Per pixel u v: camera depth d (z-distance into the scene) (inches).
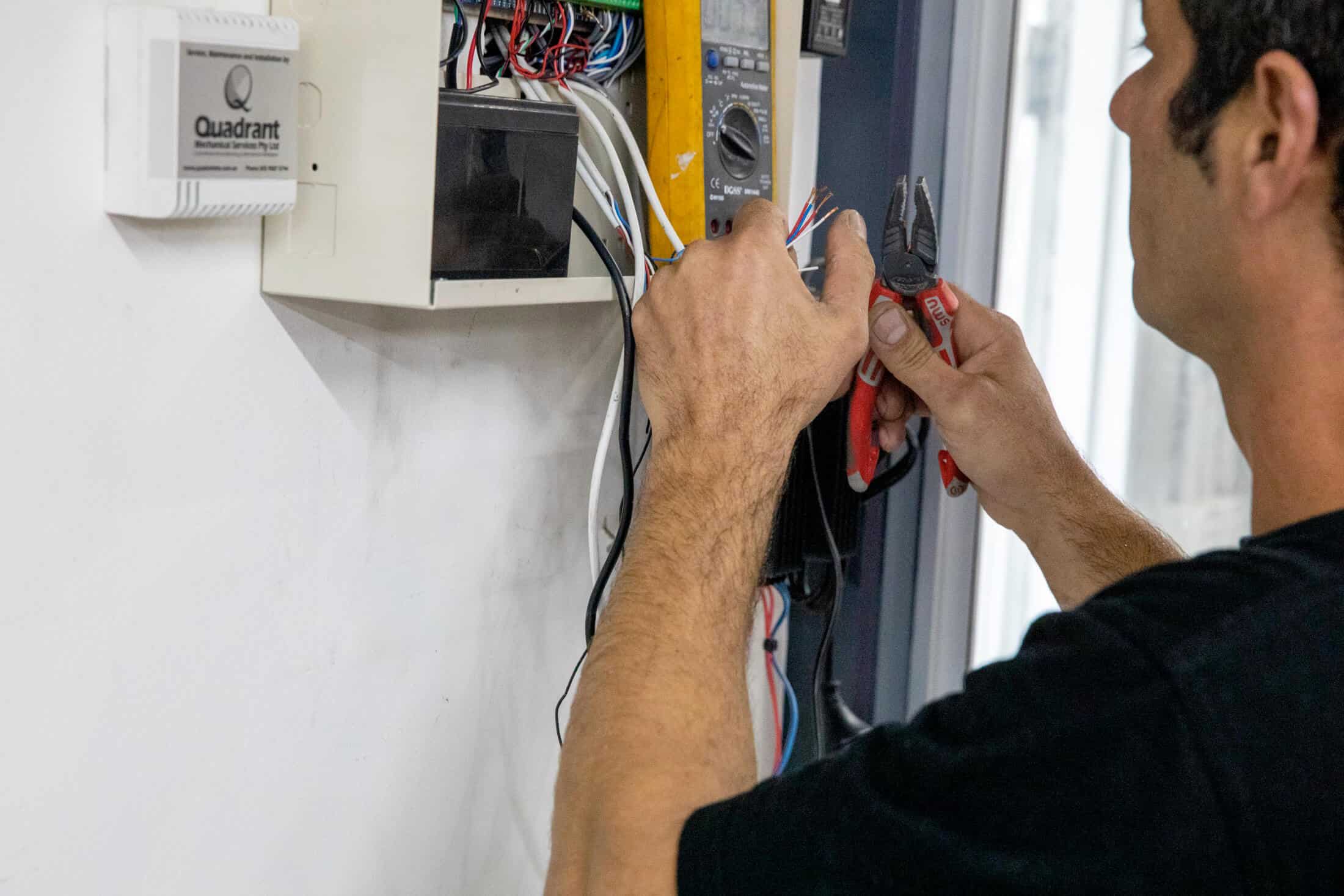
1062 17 51.5
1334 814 17.2
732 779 23.5
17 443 24.4
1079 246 54.2
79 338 25.0
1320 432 20.9
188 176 24.2
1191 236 22.5
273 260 28.2
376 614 33.1
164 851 28.8
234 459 28.6
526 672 38.8
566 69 32.7
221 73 24.4
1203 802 17.3
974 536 54.4
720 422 27.3
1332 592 18.2
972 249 51.8
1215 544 55.1
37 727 25.7
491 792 38.3
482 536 36.1
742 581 26.5
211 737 29.4
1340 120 19.7
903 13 47.1
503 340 35.5
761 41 35.6
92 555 26.1
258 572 29.7
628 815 21.6
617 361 39.8
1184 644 18.2
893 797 19.0
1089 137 53.1
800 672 53.3
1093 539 34.1
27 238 23.9
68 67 23.9
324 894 33.3
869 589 51.6
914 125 48.5
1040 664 19.2
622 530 33.1
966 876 18.1
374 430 32.1
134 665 27.3
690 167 32.7
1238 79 21.1
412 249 25.9
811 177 50.3
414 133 25.5
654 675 23.8
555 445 38.1
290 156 26.1
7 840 25.6
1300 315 20.9
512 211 27.8
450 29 30.2
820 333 28.7
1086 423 55.1
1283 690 17.6
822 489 43.8
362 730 33.5
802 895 19.0
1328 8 19.5
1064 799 17.9
